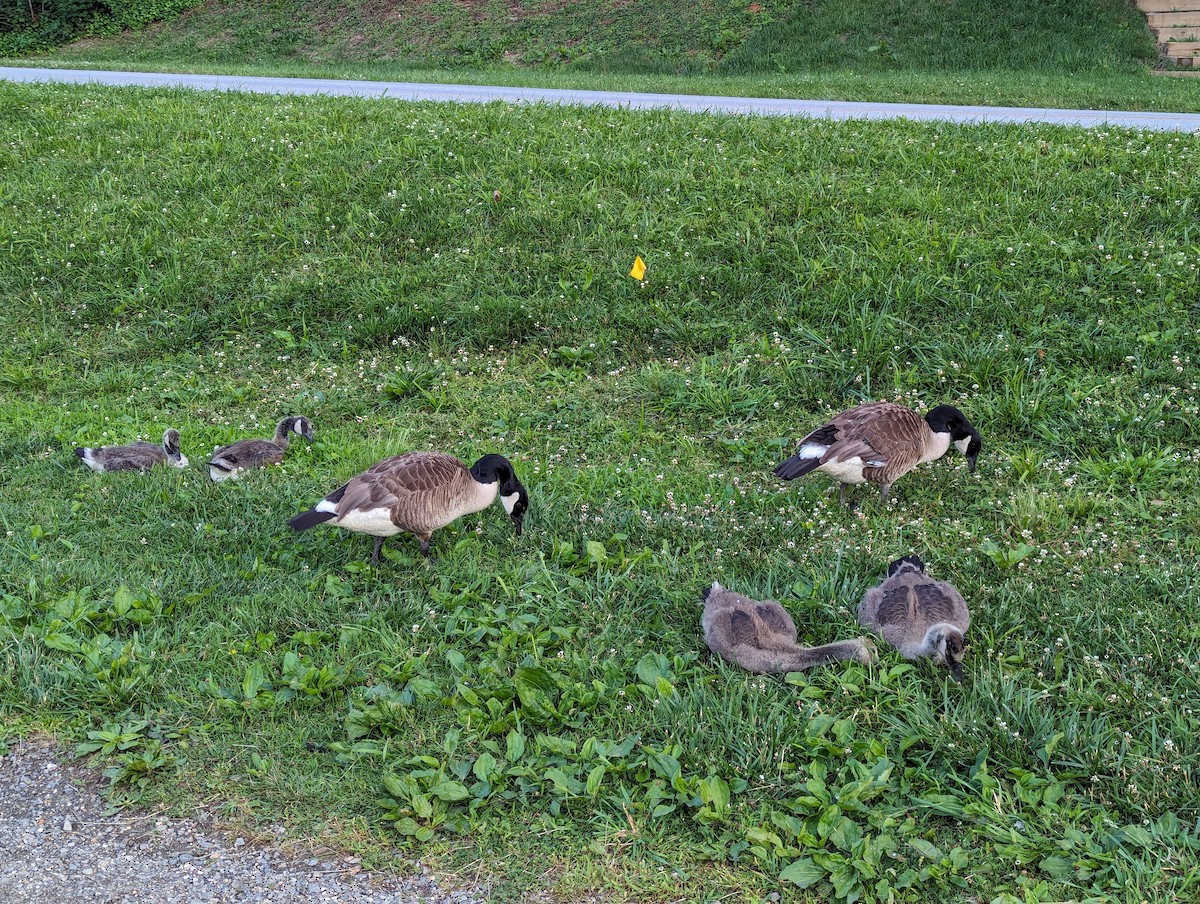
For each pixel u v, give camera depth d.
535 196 8.06
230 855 4.35
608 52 17.28
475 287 7.45
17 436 6.43
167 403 6.91
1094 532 5.54
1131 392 6.40
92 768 4.58
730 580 5.23
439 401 6.70
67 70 16.48
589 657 4.92
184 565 5.32
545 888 4.27
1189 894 4.20
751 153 8.69
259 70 16.66
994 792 4.43
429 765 4.54
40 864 4.33
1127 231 7.41
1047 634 4.93
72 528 5.59
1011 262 7.17
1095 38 15.22
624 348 7.00
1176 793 4.41
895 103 12.09
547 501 5.75
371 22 19.88
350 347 7.21
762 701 4.73
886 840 4.30
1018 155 8.37
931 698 4.73
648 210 7.89
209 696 4.77
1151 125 9.95
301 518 5.16
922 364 6.67
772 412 6.50
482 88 13.42
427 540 5.36
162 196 8.60
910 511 5.72
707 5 17.92
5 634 4.94
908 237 7.45
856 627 5.04
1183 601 5.06
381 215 8.06
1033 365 6.61
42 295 7.75
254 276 7.71
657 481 5.93
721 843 4.35
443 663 4.93
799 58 16.00
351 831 4.40
